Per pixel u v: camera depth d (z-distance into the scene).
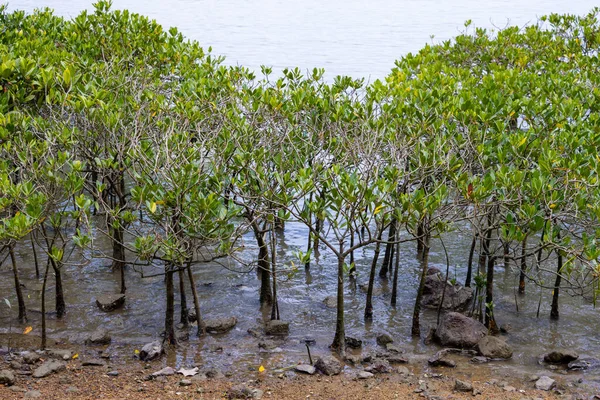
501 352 8.25
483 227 9.97
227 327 9.01
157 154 8.16
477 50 17.58
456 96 11.65
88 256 11.31
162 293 10.15
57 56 12.54
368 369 7.80
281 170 8.73
